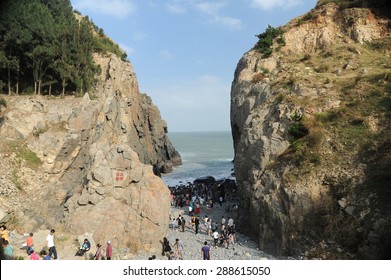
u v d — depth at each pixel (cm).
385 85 3136
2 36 3325
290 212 2503
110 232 2452
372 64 3834
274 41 4741
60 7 4916
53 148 2733
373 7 4722
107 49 4912
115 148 2864
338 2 4978
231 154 11975
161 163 7369
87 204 2609
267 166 2931
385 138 2597
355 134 2759
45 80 3600
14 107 2912
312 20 4841
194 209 3972
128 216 2584
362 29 4491
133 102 5000
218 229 3241
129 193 2706
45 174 2658
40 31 3397
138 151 5094
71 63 3678
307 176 2622
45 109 2978
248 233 3023
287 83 3672
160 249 2502
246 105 3894
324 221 2372
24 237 2219
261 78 4097
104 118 3422
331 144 2770
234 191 4838
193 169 8044
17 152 2612
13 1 3331
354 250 2183
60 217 2608
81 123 2989
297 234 2447
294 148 2858
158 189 2759
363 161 2538
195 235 3055
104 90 3938
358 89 3203
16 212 2356
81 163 2955
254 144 3256
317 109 3141
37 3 3803
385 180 2308
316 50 4531
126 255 2317
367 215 2227
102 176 2656
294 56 4441
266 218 2688
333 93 3288
